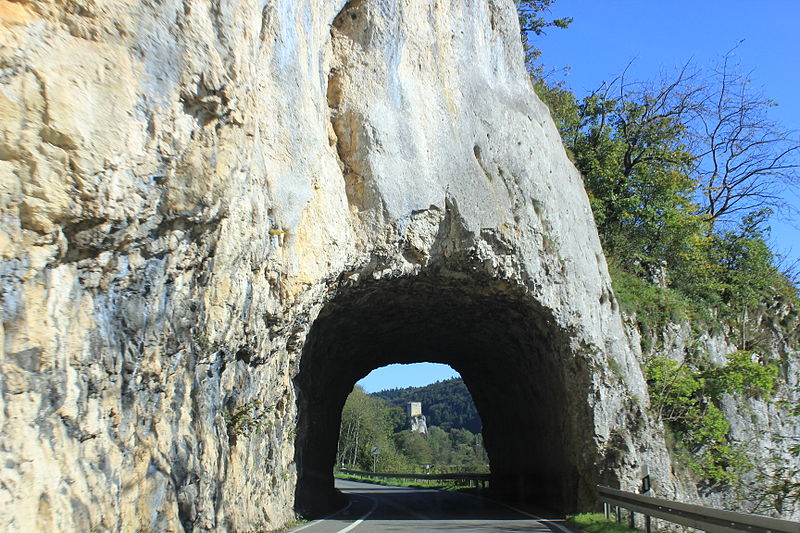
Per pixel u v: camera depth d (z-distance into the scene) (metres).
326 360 22.50
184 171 7.73
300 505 18.00
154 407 8.37
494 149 19.28
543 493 23.80
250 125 9.14
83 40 6.30
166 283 8.34
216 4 8.03
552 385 21.80
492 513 20.67
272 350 13.24
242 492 11.91
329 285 15.15
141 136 6.88
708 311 27.75
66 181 5.98
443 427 157.88
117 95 6.52
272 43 11.58
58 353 6.19
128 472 7.44
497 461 31.33
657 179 30.70
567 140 32.12
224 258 9.77
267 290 12.13
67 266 6.43
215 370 10.49
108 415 7.11
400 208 16.23
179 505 8.88
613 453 19.81
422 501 26.53
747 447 24.42
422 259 17.28
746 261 31.39
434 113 17.73
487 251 18.16
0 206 5.52
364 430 73.38
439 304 20.56
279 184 12.45
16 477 5.46
